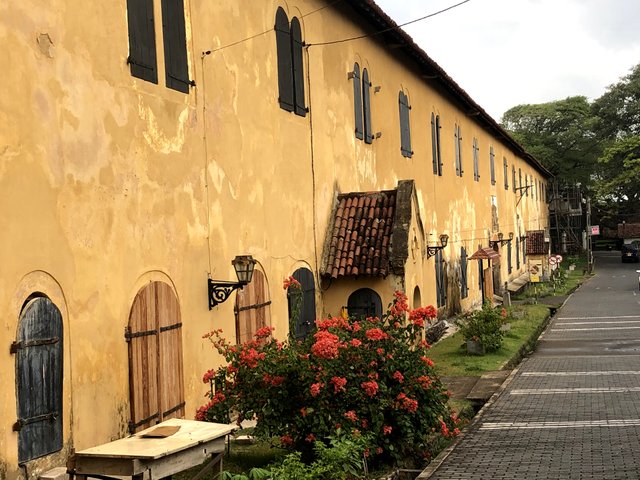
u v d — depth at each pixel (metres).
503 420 12.52
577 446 10.46
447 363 19.05
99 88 9.23
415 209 17.64
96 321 8.98
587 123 73.38
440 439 11.30
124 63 9.77
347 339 9.66
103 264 9.17
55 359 8.27
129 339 9.52
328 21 17.47
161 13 10.72
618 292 44.75
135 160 9.91
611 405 13.41
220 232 12.12
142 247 9.99
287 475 6.75
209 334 10.29
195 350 11.19
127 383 9.49
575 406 13.46
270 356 9.30
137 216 9.91
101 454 6.67
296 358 9.17
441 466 9.69
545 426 11.91
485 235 36.81
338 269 16.28
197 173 11.50
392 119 22.22
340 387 8.95
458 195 30.84
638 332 25.73
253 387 9.27
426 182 25.78
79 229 8.77
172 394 10.38
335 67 17.83
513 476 9.06
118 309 9.41
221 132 12.30
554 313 34.81
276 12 14.77
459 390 15.72
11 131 7.77
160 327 10.15
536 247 54.53
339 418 9.02
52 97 8.40
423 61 24.16
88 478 7.93
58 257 8.40
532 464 9.59
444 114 28.91
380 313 16.14
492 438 11.22
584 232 77.69
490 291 37.12
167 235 10.60
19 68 7.92
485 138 37.97
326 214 16.92
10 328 7.64
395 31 20.73
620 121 72.00
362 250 16.44
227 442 10.02
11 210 7.73
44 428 8.03
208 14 12.06
